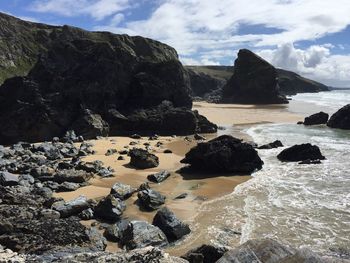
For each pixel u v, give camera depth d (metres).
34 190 30.78
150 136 62.56
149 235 22.66
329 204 28.52
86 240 21.80
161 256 12.12
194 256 18.50
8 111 60.78
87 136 58.12
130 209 28.66
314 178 36.00
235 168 38.97
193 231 24.41
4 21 139.38
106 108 65.44
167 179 36.91
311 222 25.09
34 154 44.25
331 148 50.00
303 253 10.47
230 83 161.12
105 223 26.06
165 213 24.61
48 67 67.44
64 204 27.25
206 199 30.88
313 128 70.00
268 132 65.25
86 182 34.62
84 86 65.38
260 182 35.28
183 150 50.44
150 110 67.06
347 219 25.48
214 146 40.56
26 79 63.88
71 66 68.50
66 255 15.10
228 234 23.70
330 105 128.62
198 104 138.12
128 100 70.38
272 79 148.62
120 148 50.12
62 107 62.19
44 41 144.25
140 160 40.44
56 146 47.91
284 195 31.05
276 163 42.88
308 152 43.84
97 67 67.50
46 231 22.05
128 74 71.12
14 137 58.19
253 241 12.13
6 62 127.38
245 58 156.12
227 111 106.62
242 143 40.97
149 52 150.50
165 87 72.19
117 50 70.81
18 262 13.97
